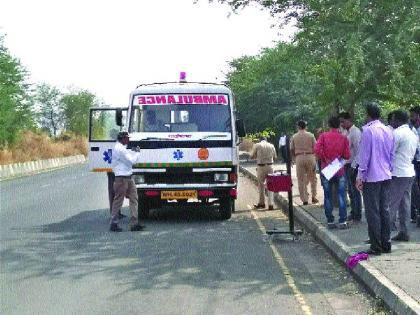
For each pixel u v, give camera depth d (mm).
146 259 9453
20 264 9242
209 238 11445
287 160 11359
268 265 8891
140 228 12695
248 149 49062
